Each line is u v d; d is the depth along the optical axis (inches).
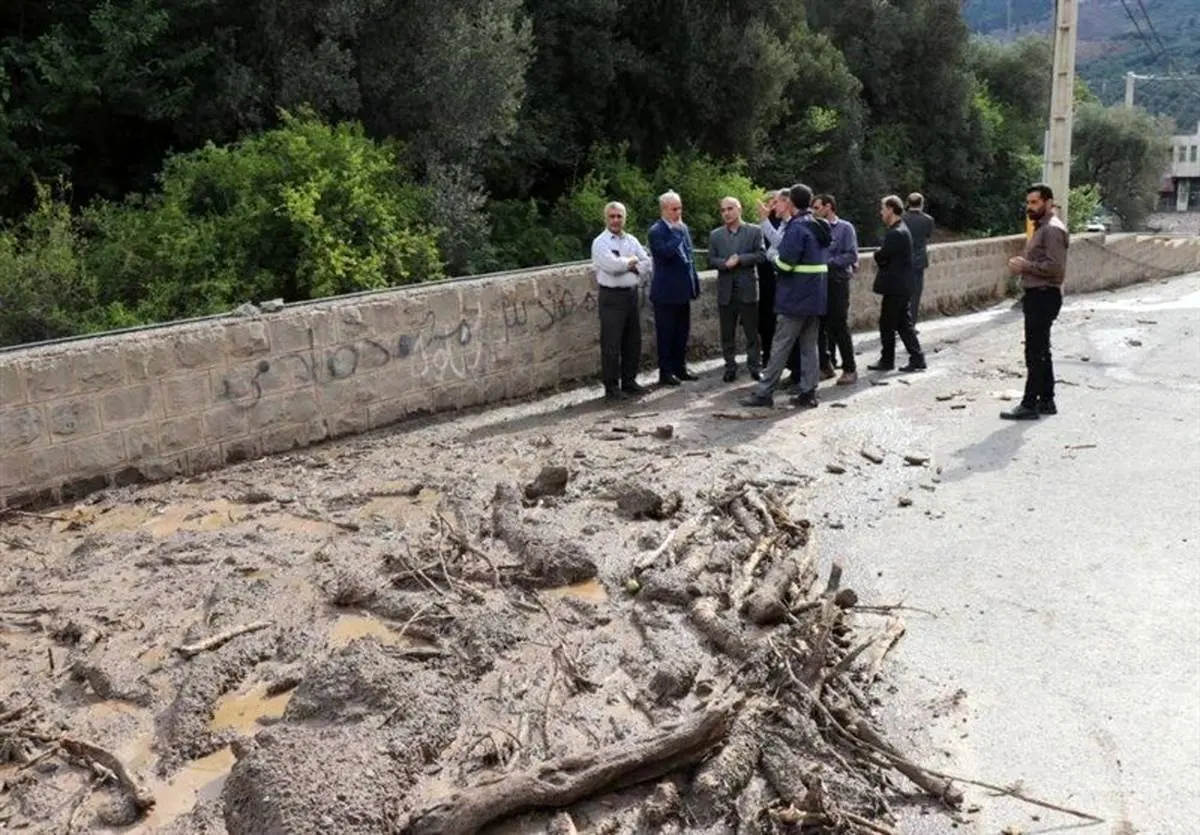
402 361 346.3
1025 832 135.9
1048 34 1736.0
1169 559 226.2
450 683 165.9
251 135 570.9
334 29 597.9
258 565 220.2
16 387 256.2
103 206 526.3
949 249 661.9
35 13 585.6
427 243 556.4
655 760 142.5
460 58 639.8
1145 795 143.6
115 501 268.4
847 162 1075.9
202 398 293.1
